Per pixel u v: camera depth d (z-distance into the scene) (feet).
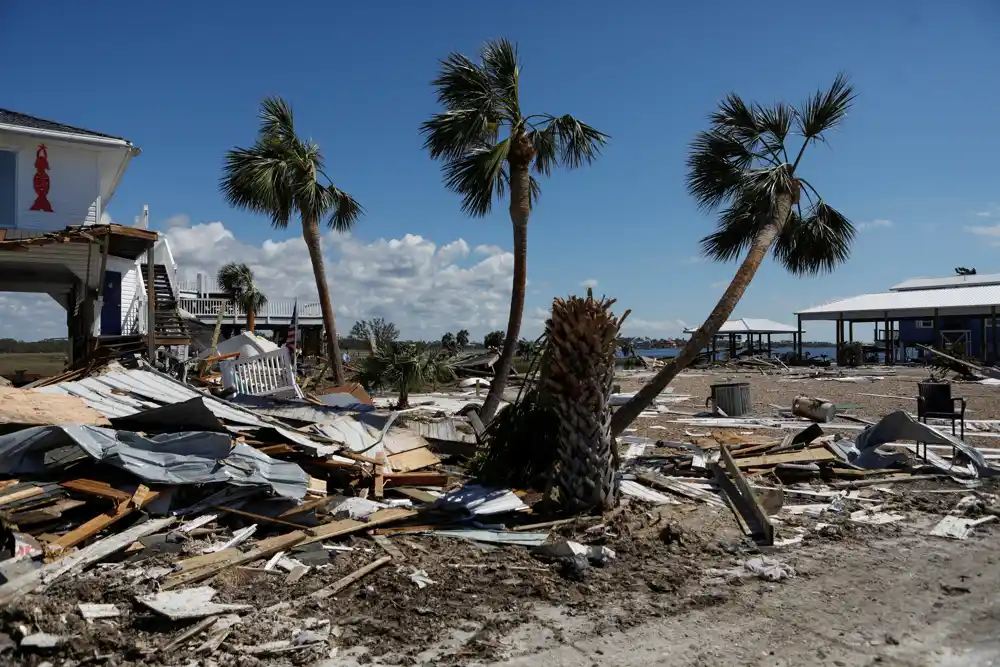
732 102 35.53
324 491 24.04
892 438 32.60
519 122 40.73
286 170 54.03
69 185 50.16
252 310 119.03
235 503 21.08
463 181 41.42
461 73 39.60
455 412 56.75
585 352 23.34
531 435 27.61
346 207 61.21
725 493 26.86
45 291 53.11
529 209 41.27
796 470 30.01
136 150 52.11
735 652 13.66
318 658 13.09
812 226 36.27
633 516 23.22
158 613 14.02
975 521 22.98
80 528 17.97
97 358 34.40
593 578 17.85
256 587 16.30
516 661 13.19
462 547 20.16
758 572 18.26
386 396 75.31
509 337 42.24
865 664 13.12
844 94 34.14
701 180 36.65
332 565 18.10
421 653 13.46
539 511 24.03
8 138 47.80
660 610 15.78
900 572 18.40
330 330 57.82
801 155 35.14
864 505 25.57
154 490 20.17
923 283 178.50
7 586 14.84
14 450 19.80
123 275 54.39
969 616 15.38
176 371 52.24
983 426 46.26
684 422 51.98
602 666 13.04
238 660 12.76
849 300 166.20
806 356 167.43
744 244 38.58
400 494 26.40
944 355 88.69
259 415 31.35
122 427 23.24
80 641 13.02
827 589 17.19
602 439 23.71
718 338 221.05
